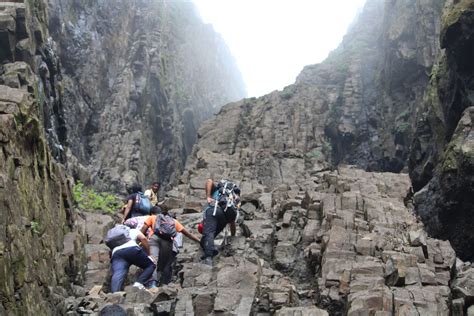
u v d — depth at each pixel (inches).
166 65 1489.9
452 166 665.6
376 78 1357.0
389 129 1179.9
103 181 1075.3
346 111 1269.7
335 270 330.0
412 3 1214.3
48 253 301.4
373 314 278.1
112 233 335.9
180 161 1473.9
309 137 1027.3
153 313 294.7
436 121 844.0
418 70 1133.7
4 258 225.3
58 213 353.7
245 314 289.9
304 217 431.5
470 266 366.0
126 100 1249.4
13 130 272.5
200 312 294.4
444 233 704.4
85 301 303.4
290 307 295.9
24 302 241.6
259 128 1021.2
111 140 1160.2
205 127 1050.1
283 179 696.4
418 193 778.8
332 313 309.9
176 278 364.2
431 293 289.7
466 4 714.8
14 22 575.5
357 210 416.8
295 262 379.9
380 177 528.4
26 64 533.0
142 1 1477.6
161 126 1393.9
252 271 322.0
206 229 365.4
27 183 283.7
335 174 511.8
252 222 437.4
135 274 372.2
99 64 1201.4
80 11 1176.2
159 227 356.5
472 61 725.9
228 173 667.4
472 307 293.1
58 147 650.2
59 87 716.7
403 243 362.6
